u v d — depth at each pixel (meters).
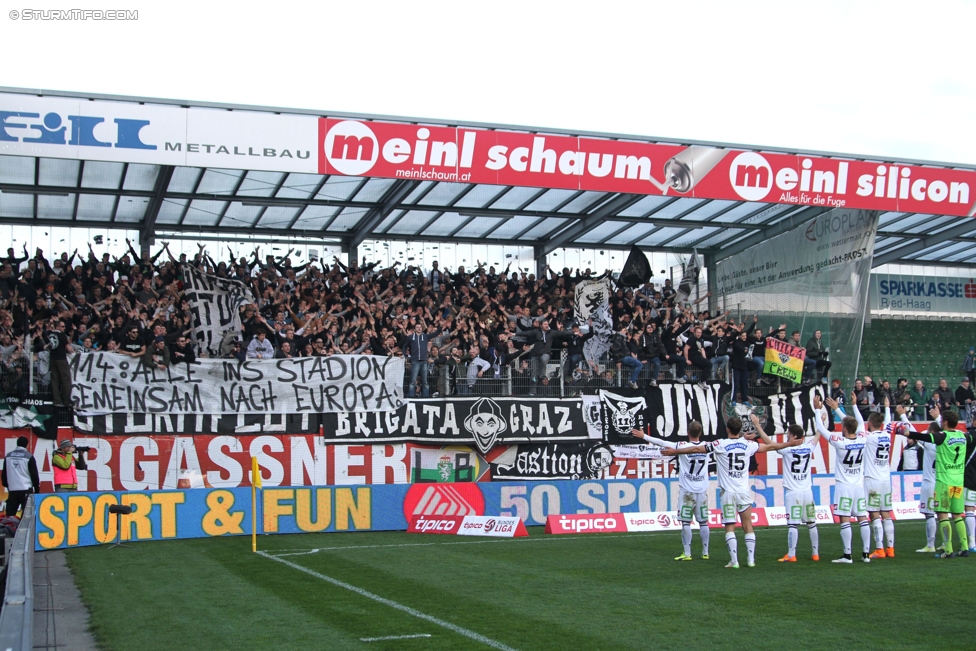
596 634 8.61
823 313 25.75
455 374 22.39
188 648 8.18
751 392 24.33
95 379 19.41
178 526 17.31
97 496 16.31
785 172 22.39
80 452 19.12
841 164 22.83
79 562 13.96
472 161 20.03
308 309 23.41
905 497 22.06
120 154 17.61
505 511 19.17
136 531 16.80
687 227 27.80
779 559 14.01
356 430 21.05
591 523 18.72
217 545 16.27
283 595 10.88
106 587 11.56
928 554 14.55
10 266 21.67
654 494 20.08
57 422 19.00
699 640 8.35
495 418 21.88
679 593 10.87
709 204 25.75
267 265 24.98
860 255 24.30
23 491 15.93
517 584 11.63
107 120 17.61
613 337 23.95
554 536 17.80
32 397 18.92
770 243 28.14
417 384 22.11
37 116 17.22
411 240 28.27
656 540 16.95
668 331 24.55
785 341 25.64
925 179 23.58
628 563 13.62
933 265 34.19
